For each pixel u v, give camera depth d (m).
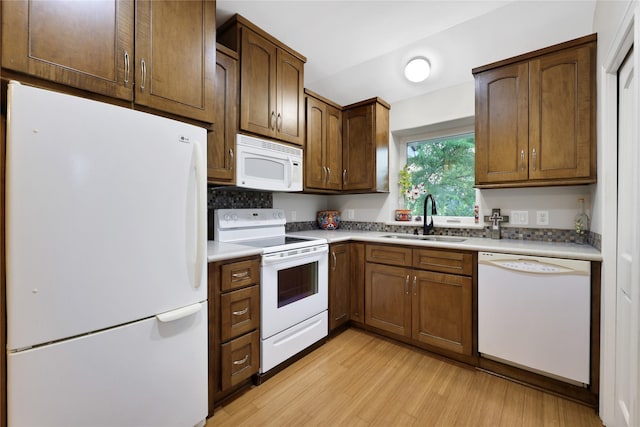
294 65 2.35
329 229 3.21
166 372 1.22
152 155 1.16
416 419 1.45
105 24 1.15
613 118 1.45
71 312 0.96
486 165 2.05
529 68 1.88
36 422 0.91
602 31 1.55
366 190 2.79
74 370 0.97
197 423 1.35
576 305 1.54
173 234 1.23
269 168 2.18
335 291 2.37
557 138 1.79
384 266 2.32
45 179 0.90
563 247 1.76
